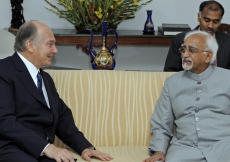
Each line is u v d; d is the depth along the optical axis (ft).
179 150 8.23
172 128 8.96
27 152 7.57
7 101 7.59
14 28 14.30
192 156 8.04
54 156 7.52
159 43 13.94
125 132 9.14
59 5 15.12
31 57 8.01
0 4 15.10
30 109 7.83
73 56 15.43
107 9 13.47
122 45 15.40
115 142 9.11
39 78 8.14
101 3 13.61
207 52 8.45
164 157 8.35
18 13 14.42
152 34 14.06
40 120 7.91
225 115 8.47
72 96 9.16
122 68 15.58
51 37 8.06
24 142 7.47
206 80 8.59
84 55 15.44
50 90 8.45
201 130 8.35
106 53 10.54
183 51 8.59
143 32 14.46
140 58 15.55
